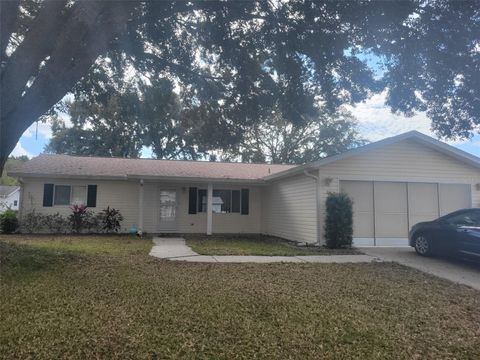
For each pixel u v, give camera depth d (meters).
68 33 7.90
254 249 12.30
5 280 6.73
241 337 4.48
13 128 8.20
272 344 4.31
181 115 13.91
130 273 7.73
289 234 15.99
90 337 4.30
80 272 7.63
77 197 17.94
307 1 8.73
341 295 6.49
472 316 5.64
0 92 7.82
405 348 4.36
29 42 7.90
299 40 9.46
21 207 17.19
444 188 13.98
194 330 4.64
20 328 4.52
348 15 8.44
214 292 6.38
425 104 9.60
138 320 4.91
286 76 10.47
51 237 15.24
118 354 3.94
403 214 13.66
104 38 8.39
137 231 17.53
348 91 10.27
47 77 8.08
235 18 9.80
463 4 7.75
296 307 5.67
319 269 8.83
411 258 10.77
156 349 4.07
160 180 17.70
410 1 7.84
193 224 19.19
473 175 14.14
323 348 4.26
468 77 8.49
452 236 10.09
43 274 7.30
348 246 12.72
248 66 10.87
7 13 8.02
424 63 8.75
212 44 11.12
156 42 11.30
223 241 15.06
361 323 5.09
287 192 16.39
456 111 9.43
